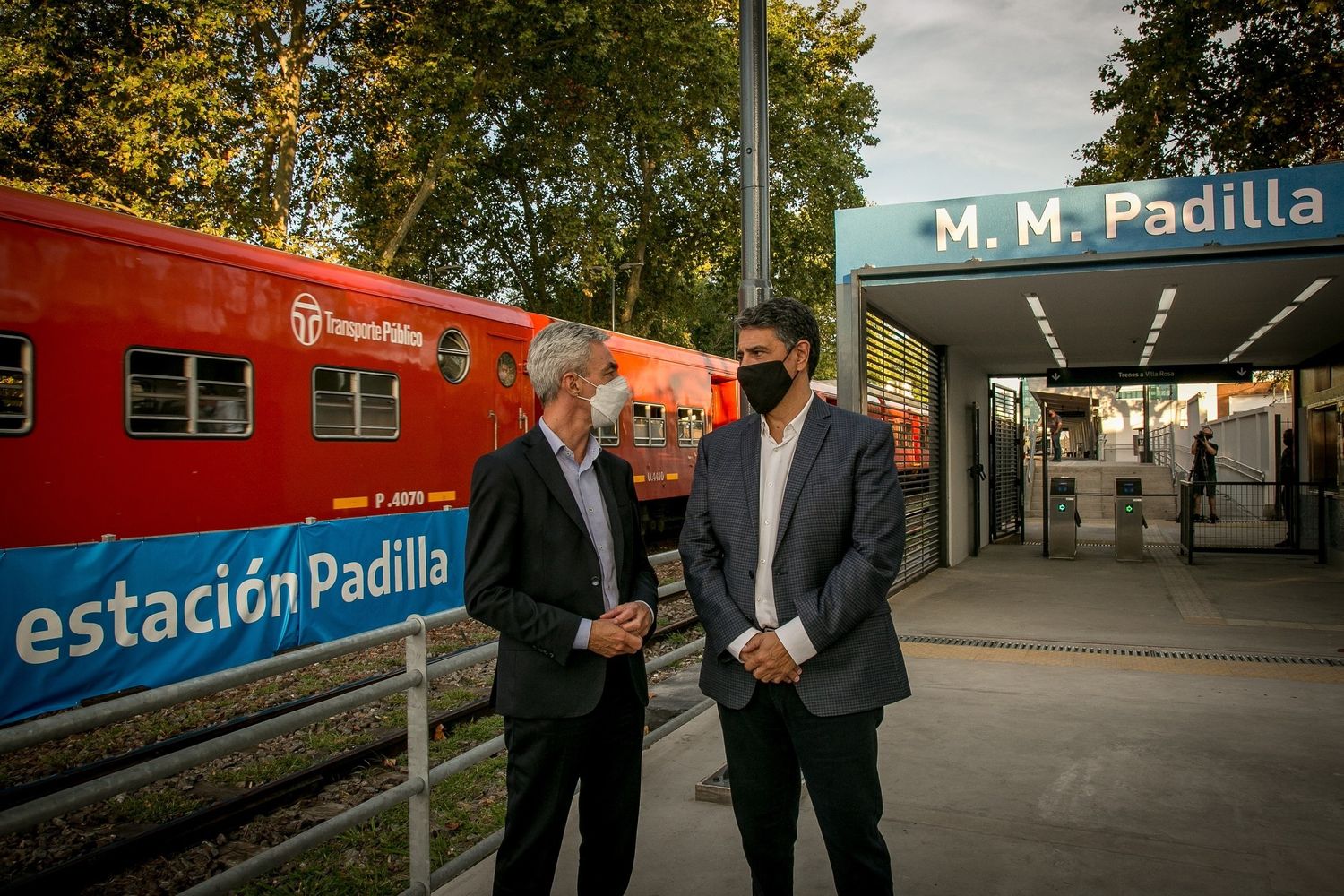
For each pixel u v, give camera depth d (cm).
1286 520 1353
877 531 243
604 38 1888
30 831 443
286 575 770
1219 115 1867
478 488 250
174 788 496
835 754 242
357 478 858
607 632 243
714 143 2622
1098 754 452
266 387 766
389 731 589
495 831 402
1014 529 1808
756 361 252
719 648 255
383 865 397
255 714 613
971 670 630
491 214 2623
